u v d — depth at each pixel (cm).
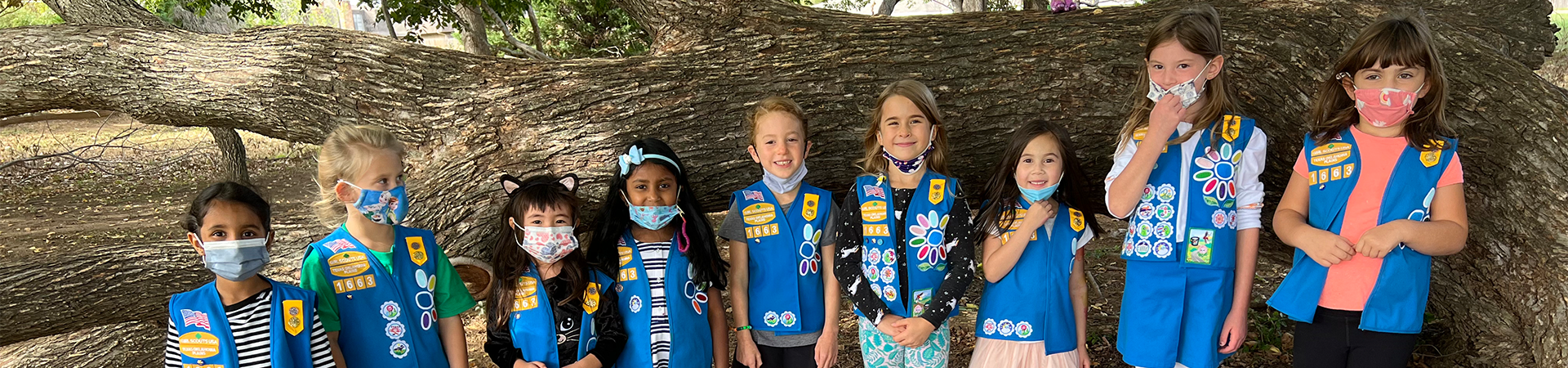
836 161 388
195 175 1294
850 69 383
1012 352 281
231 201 225
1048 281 277
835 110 382
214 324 230
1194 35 244
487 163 394
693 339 286
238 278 225
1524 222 291
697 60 393
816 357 291
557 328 277
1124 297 275
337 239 255
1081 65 369
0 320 355
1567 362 273
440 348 272
